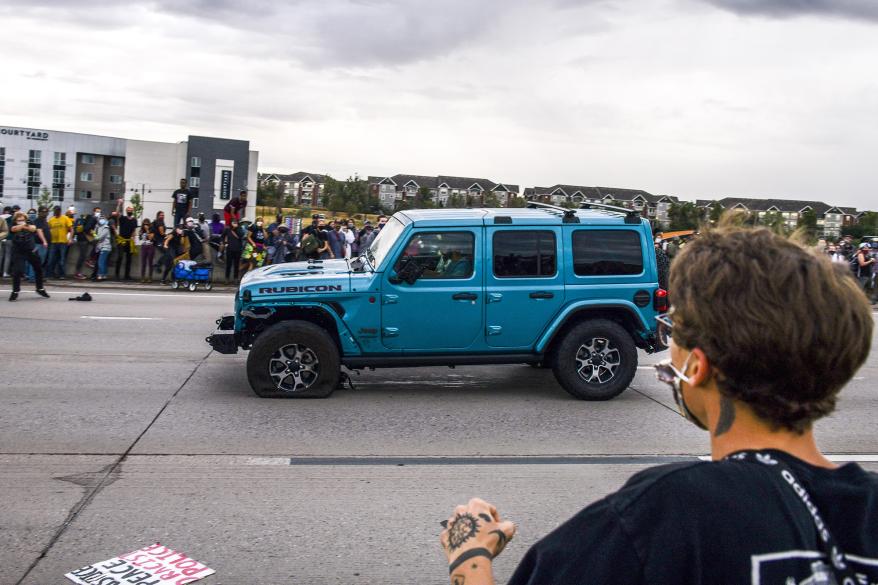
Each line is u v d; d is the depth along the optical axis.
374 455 6.58
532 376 10.09
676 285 1.43
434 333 8.61
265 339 8.40
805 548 1.19
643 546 1.19
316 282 8.48
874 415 8.50
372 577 4.36
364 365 8.64
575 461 6.54
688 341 1.38
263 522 5.08
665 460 6.60
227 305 16.81
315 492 5.65
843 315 1.29
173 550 4.63
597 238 8.82
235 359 10.77
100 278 20.36
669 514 1.21
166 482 5.79
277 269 9.19
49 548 4.62
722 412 1.39
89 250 20.45
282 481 5.87
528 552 1.32
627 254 8.86
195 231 19.88
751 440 1.35
